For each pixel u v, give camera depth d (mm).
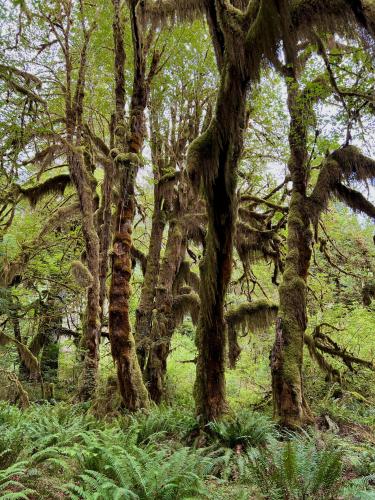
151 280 15250
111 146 13289
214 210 9125
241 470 5711
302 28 7488
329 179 11133
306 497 4934
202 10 10164
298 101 10008
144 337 14141
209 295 9203
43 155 13414
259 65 7770
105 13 12516
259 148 15500
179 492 4551
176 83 14531
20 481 4781
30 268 14555
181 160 15258
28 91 9867
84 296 14930
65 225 17641
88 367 11812
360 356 16766
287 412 9461
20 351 12992
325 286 16172
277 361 10070
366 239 17266
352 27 7430
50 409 9789
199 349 9328
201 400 9023
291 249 11219
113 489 4391
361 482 4906
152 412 9070
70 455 5457
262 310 13625
